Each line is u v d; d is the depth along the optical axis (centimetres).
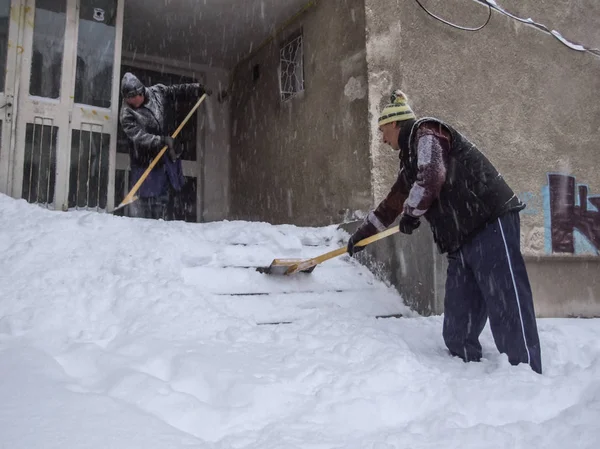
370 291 398
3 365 191
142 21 648
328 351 254
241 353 239
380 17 491
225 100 789
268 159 653
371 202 462
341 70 515
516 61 579
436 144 261
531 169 573
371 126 469
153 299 280
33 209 371
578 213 601
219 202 767
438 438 171
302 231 445
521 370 237
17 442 138
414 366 240
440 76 521
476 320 279
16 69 459
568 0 629
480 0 506
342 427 179
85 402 167
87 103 491
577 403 208
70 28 486
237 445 159
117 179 708
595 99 634
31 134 462
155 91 518
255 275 359
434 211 277
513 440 169
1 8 461
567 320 476
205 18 636
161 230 373
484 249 261
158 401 178
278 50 651
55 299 265
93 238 340
